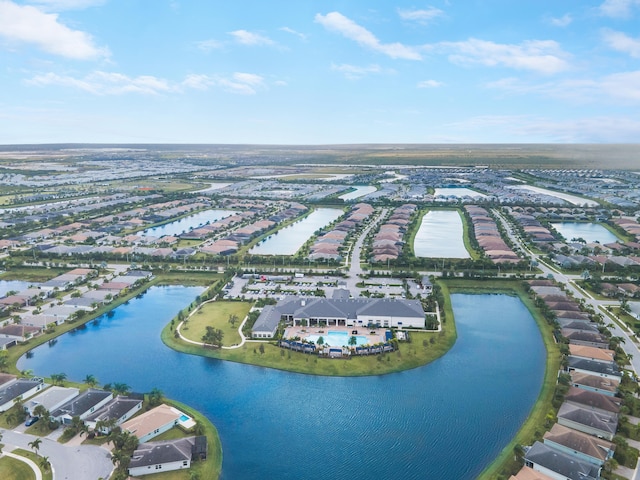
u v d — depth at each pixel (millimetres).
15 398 129125
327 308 182250
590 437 108688
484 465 107438
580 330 167000
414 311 178375
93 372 149125
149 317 192625
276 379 144000
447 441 115938
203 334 172750
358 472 106062
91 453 110312
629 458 104000
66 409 122875
